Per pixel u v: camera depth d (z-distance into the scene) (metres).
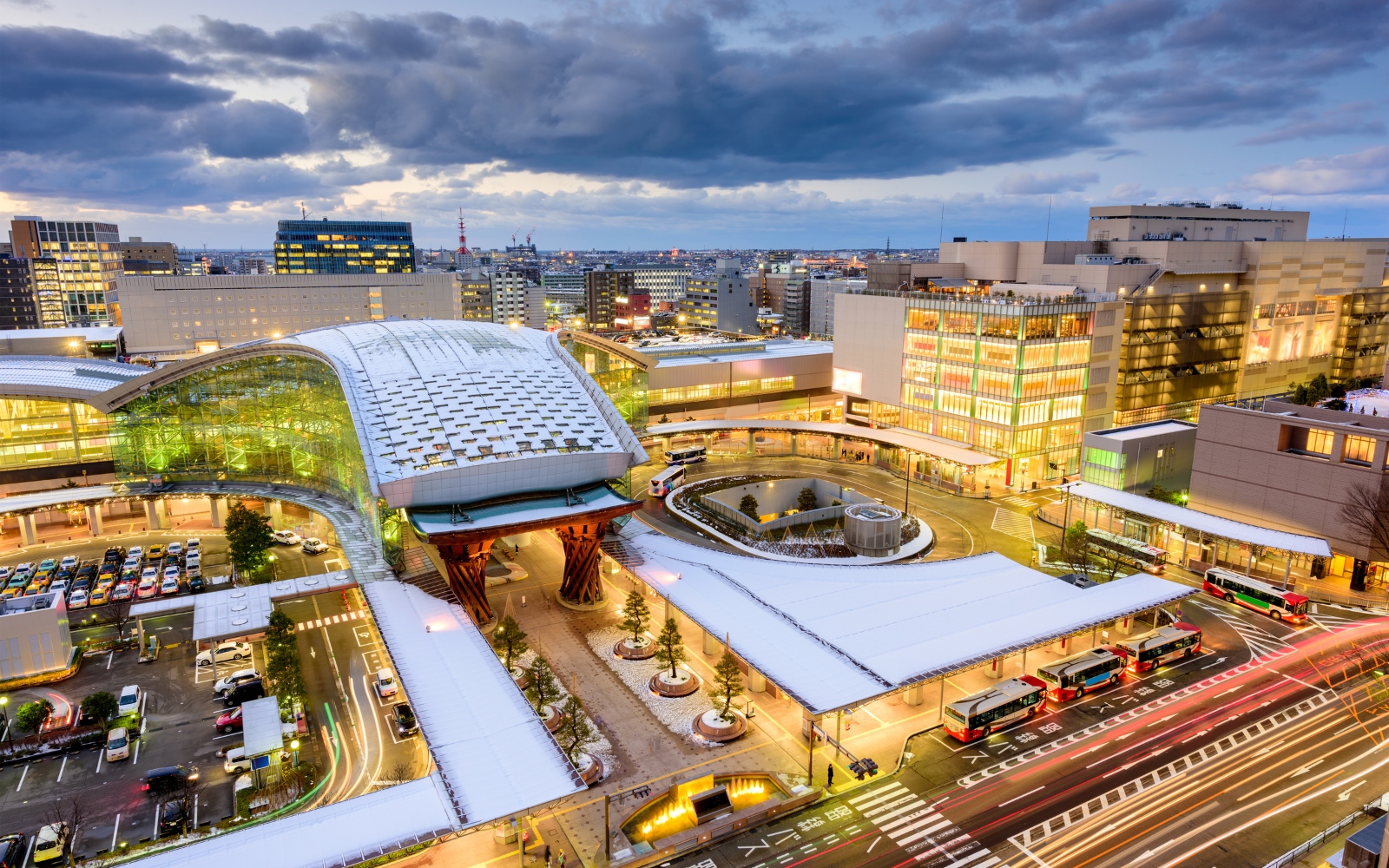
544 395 99.06
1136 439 118.75
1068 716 68.12
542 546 108.50
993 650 68.25
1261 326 163.88
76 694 72.06
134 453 117.81
